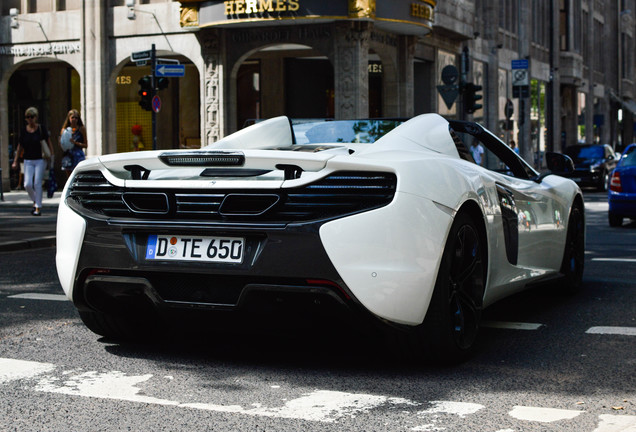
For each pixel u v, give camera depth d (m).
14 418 3.85
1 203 22.45
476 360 4.95
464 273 4.90
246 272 4.43
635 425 3.68
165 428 3.69
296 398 4.14
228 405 4.03
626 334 5.71
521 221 5.93
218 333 5.68
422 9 25.06
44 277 8.59
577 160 32.91
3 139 28.69
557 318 6.32
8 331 5.81
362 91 24.16
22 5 28.39
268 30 24.84
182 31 25.91
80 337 5.61
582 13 53.75
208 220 4.55
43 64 30.20
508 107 31.94
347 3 23.27
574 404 4.03
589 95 55.66
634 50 72.38
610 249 11.34
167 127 29.03
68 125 20.11
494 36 36.12
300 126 5.80
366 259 4.28
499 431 3.62
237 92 28.55
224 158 4.51
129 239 4.70
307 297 4.37
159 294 4.68
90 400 4.13
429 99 29.97
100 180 4.91
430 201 4.48
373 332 4.53
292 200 4.43
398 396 4.18
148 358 5.01
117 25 26.88
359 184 4.37
